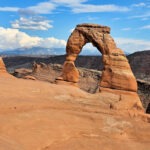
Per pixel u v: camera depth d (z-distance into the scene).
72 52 47.06
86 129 30.30
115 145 29.12
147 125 34.00
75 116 31.73
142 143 30.77
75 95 37.91
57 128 28.84
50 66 101.81
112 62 43.28
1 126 26.39
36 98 33.97
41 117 29.45
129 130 32.25
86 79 105.56
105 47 43.88
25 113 29.44
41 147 26.20
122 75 42.47
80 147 27.62
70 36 47.31
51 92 37.09
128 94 42.03
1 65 49.84
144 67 187.00
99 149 27.97
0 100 30.73
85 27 45.94
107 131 31.12
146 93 95.19
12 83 38.50
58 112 31.59
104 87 43.38
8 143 23.59
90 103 36.66
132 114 37.94
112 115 35.00
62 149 26.77
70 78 47.03
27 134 26.69
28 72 106.50
